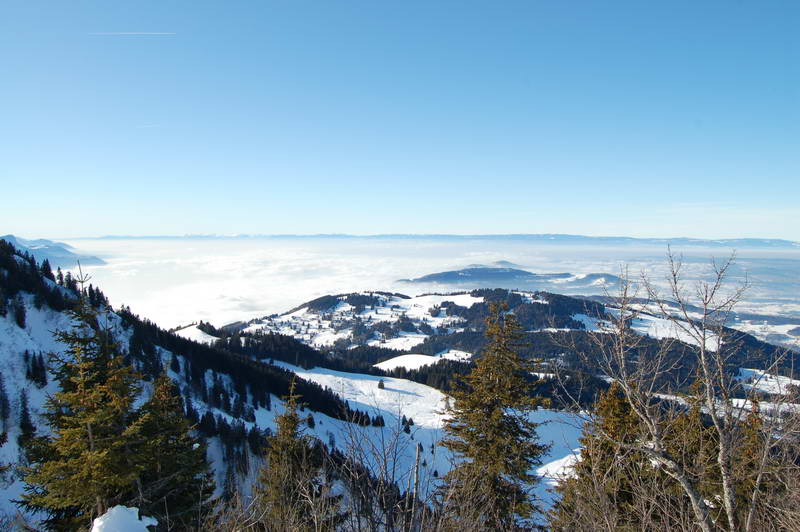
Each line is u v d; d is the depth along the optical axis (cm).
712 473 677
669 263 509
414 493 445
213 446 3841
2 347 4606
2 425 3712
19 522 1077
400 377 13550
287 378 9012
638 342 483
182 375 7106
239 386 7569
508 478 1310
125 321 7219
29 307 5553
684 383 506
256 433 3662
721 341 459
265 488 918
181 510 1166
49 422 1203
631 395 498
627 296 494
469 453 1304
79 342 1171
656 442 503
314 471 602
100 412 1038
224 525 691
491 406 1356
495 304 1394
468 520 534
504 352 1346
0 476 2180
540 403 1266
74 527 1066
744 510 671
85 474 995
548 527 1016
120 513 552
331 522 490
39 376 4466
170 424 1273
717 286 465
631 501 748
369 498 452
